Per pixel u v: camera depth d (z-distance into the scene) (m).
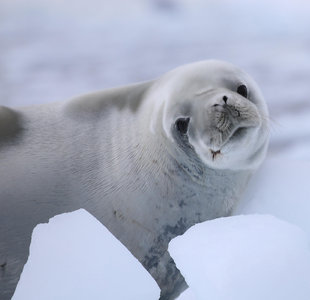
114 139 12.45
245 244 9.32
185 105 11.57
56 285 9.20
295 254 9.08
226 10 80.50
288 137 28.61
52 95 40.81
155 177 12.05
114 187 12.08
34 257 9.62
